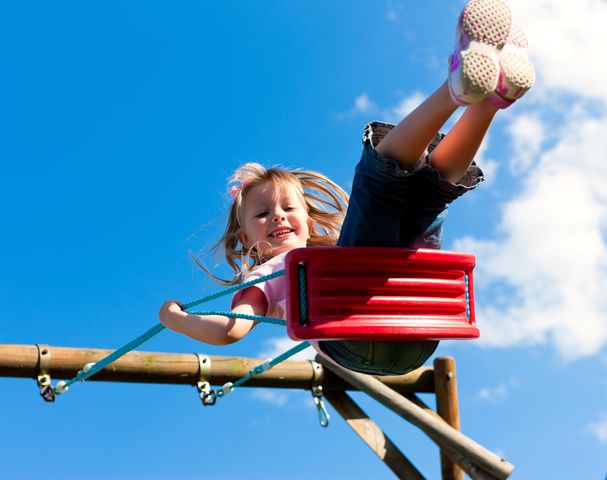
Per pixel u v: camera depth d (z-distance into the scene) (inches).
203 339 116.3
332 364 191.5
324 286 95.6
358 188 96.7
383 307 96.3
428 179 94.7
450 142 94.0
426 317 97.7
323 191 139.5
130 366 178.5
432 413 196.1
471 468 178.9
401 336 96.2
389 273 97.0
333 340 103.8
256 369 147.1
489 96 87.6
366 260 95.9
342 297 95.6
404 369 107.0
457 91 83.9
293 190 133.4
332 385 198.5
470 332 99.6
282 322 102.7
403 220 99.3
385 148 92.6
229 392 149.6
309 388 197.8
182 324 117.7
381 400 187.3
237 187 136.9
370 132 93.9
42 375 171.8
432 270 98.8
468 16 83.7
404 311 97.0
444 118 89.0
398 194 94.8
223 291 110.4
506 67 84.2
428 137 90.4
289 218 131.6
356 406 199.5
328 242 138.6
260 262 131.6
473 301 103.3
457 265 100.5
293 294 96.7
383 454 191.9
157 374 181.0
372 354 103.3
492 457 175.3
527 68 85.0
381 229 96.9
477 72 82.5
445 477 194.1
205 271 138.7
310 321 95.7
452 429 181.5
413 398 205.9
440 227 101.7
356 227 98.2
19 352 170.1
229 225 139.9
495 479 175.5
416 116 89.9
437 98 88.2
